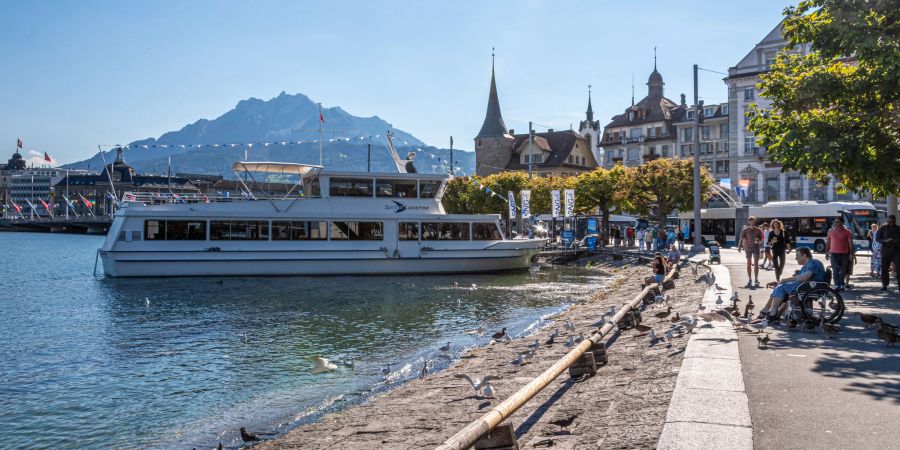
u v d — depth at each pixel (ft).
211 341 70.79
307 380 52.65
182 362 60.44
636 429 24.89
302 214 144.25
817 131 62.95
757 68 269.03
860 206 165.07
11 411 45.37
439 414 36.52
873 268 85.25
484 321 82.99
